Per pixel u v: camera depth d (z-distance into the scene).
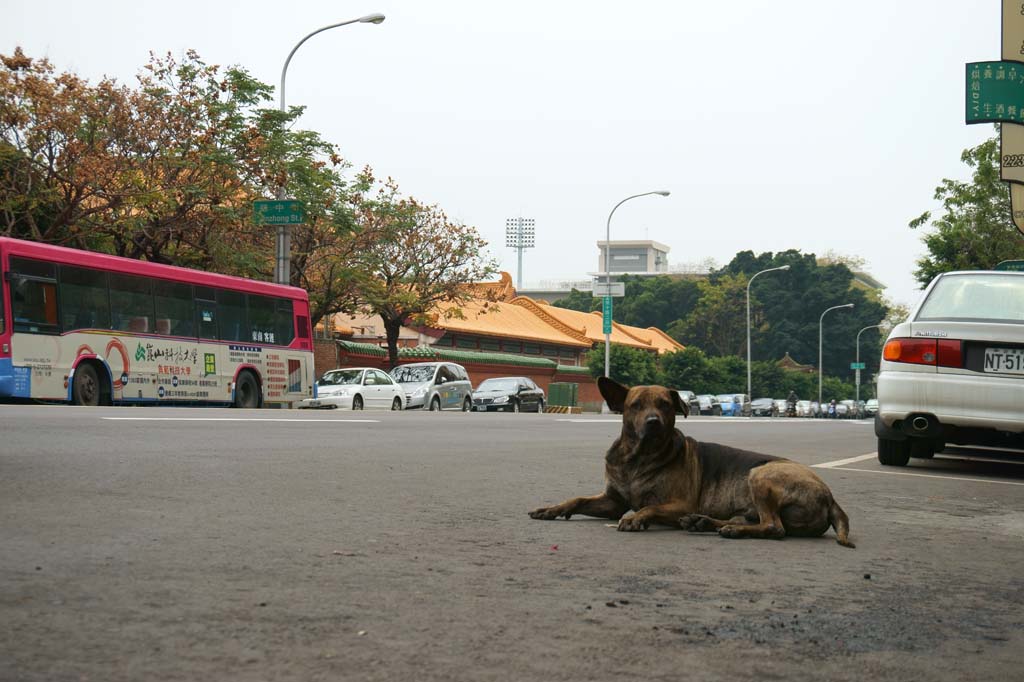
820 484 5.50
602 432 16.80
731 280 112.25
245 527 5.29
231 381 25.11
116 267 21.86
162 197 27.80
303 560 4.39
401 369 36.41
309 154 32.69
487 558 4.62
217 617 3.30
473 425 17.44
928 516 6.86
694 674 2.88
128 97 29.08
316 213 32.59
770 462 5.63
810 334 109.94
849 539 5.62
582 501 5.95
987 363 9.60
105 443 10.07
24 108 26.56
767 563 4.72
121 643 2.95
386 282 42.88
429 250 43.66
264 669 2.76
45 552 4.33
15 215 28.28
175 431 12.19
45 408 16.02
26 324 19.67
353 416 18.94
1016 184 22.78
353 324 54.41
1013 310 9.84
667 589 4.06
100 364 21.23
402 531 5.37
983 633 3.55
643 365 70.88
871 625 3.59
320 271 39.06
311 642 3.05
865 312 112.50
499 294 69.62
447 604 3.64
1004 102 17.81
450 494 7.22
